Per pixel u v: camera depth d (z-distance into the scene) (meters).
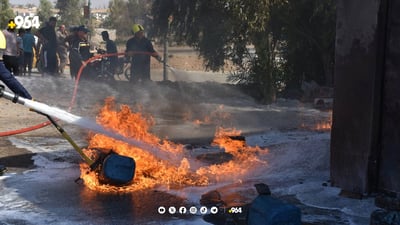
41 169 6.71
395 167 5.32
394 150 5.33
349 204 5.31
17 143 8.32
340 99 5.64
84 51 17.66
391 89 5.31
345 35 5.53
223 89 15.63
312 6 13.95
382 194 5.45
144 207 5.27
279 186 6.02
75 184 6.04
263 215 4.52
